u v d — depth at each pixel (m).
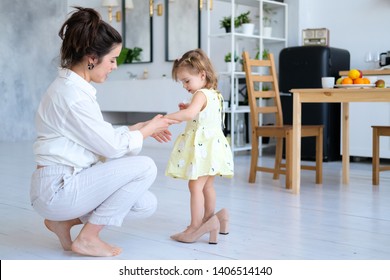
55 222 2.66
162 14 8.96
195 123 2.88
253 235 3.05
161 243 2.88
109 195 2.47
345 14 6.91
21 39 9.25
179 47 8.74
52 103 2.36
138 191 2.50
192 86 2.92
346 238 3.00
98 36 2.33
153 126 2.61
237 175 5.35
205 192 3.04
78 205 2.41
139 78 9.36
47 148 2.38
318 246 2.83
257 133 4.84
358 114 6.29
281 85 6.68
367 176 5.32
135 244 2.85
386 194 4.36
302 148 6.55
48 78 9.62
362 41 6.79
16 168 5.79
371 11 6.68
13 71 9.18
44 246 2.81
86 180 2.40
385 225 3.31
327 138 6.43
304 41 6.77
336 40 7.01
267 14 7.42
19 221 3.38
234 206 3.86
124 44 9.52
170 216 3.52
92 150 2.43
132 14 9.36
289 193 4.38
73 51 2.36
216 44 8.16
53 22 9.63
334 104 6.52
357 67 6.86
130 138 2.47
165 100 8.12
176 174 2.89
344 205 3.91
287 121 6.63
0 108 9.06
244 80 7.63
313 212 3.66
